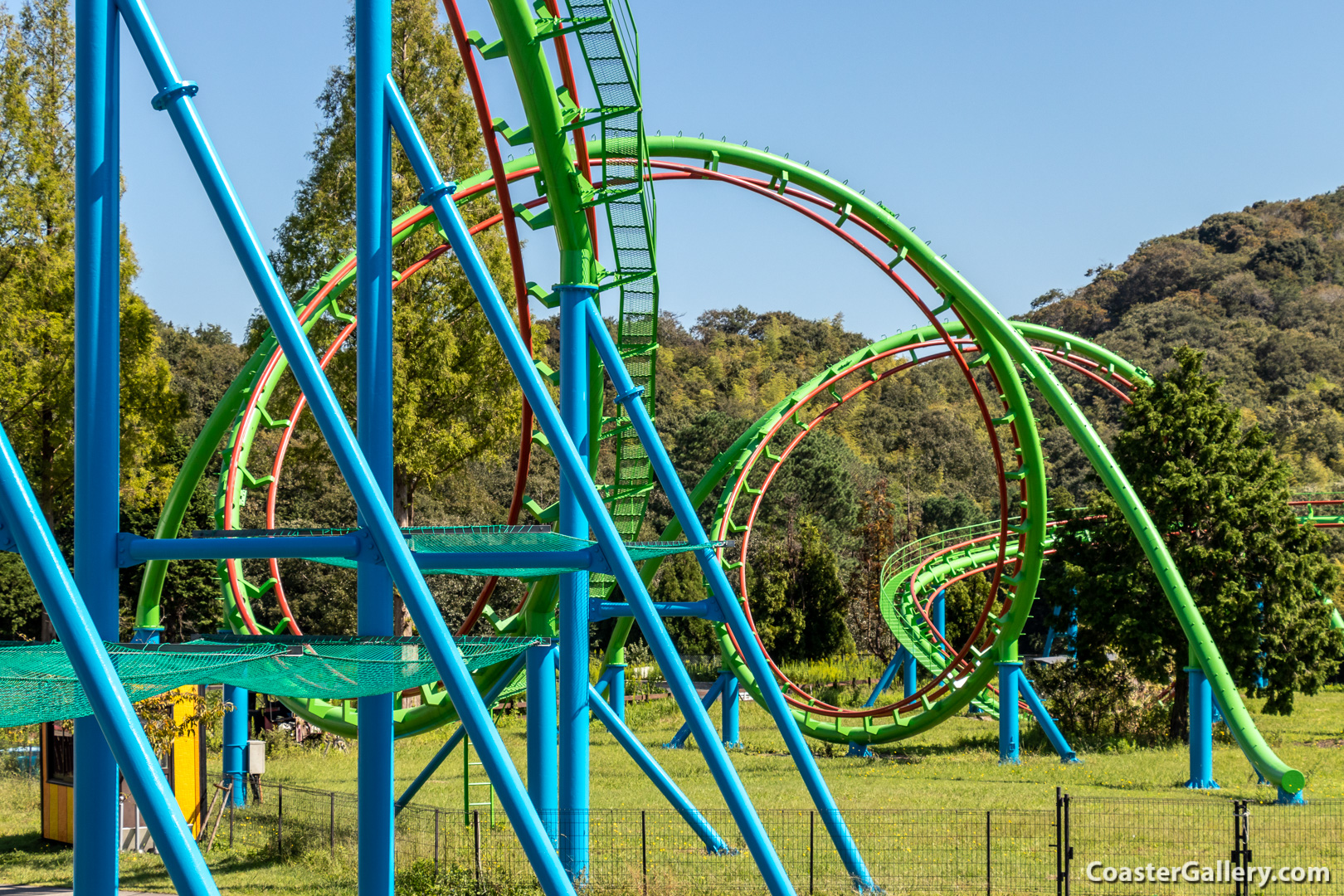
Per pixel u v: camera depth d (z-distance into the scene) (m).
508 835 20.36
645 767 18.95
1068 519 37.72
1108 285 161.88
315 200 42.56
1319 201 189.12
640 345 20.33
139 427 41.47
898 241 24.44
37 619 54.16
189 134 11.20
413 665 12.07
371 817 12.65
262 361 25.16
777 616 60.72
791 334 151.12
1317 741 36.53
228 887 18.30
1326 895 15.74
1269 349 131.38
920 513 92.38
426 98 44.12
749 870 17.30
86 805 11.16
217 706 22.41
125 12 11.35
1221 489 34.56
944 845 19.06
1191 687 27.27
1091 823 20.75
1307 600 35.97
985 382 142.75
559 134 16.89
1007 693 31.55
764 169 23.75
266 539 12.19
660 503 85.00
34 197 39.75
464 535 15.63
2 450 9.34
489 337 43.41
